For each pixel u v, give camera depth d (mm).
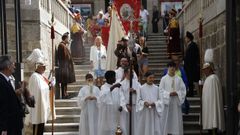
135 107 11539
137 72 13445
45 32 14211
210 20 13930
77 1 27297
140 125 11469
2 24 9555
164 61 18672
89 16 23828
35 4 13352
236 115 9109
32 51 13266
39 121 11859
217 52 12984
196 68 14492
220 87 11844
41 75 12180
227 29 9289
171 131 12062
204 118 11859
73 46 17766
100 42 15016
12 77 9250
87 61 18438
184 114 13484
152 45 21281
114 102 11445
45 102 11969
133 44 11500
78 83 15977
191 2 17562
